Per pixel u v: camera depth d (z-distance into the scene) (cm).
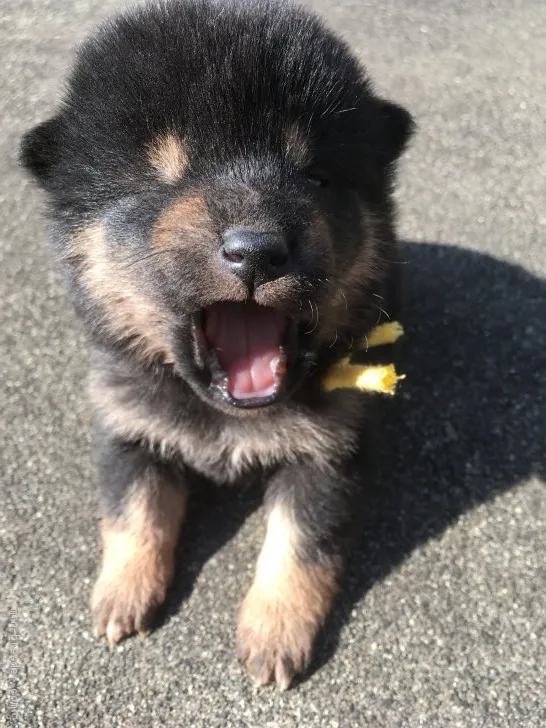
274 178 20
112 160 21
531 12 61
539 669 23
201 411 25
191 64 20
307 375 23
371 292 24
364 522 26
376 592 25
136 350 24
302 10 24
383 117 25
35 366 33
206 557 26
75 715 22
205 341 22
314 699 22
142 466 26
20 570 26
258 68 20
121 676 23
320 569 24
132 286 22
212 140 20
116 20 23
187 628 24
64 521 27
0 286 37
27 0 63
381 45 56
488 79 52
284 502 25
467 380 32
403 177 44
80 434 30
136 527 25
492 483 28
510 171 44
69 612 25
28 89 51
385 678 23
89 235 22
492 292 36
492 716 22
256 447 25
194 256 19
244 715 22
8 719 22
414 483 28
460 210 41
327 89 21
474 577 25
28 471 29
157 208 20
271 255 18
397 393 31
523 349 33
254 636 23
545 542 26
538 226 40
